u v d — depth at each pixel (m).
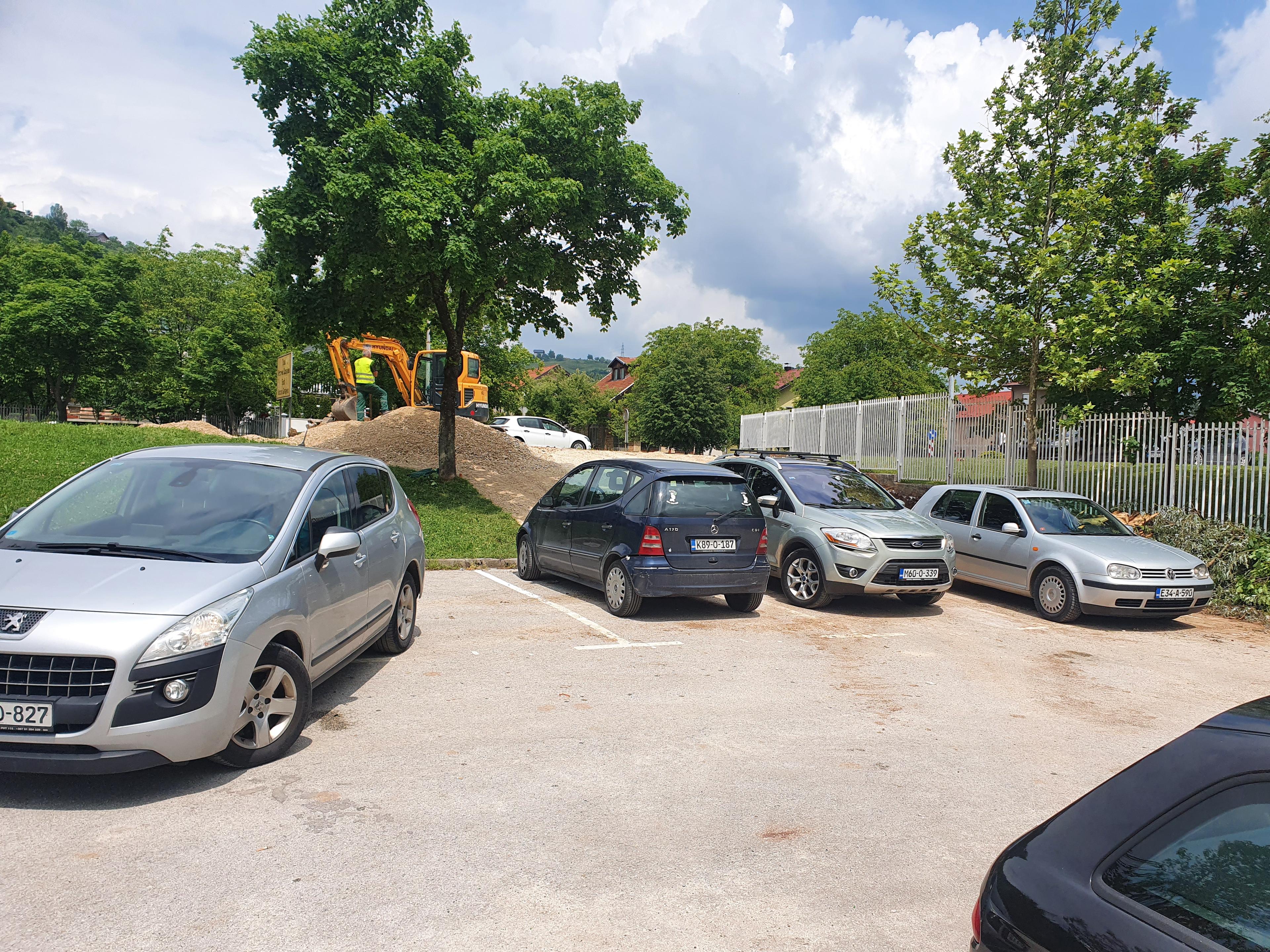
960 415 16.42
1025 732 5.42
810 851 3.61
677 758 4.67
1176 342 14.16
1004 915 1.70
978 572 10.80
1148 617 9.80
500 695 5.69
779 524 9.96
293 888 3.10
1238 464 11.68
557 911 3.03
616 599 8.38
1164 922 1.48
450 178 13.09
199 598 4.02
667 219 16.11
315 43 13.59
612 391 88.06
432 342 38.62
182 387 42.56
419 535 7.21
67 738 3.58
